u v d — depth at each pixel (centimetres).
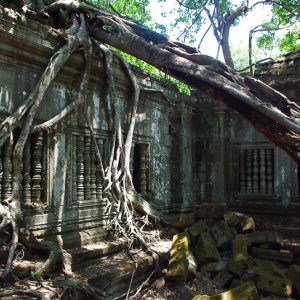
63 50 534
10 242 438
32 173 522
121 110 686
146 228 676
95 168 635
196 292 545
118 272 491
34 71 524
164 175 831
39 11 584
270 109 461
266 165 895
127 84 690
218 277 591
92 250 528
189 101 912
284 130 468
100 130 644
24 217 485
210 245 628
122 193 634
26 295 374
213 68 532
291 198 851
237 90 490
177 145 884
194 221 702
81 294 421
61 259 457
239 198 916
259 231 691
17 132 498
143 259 550
